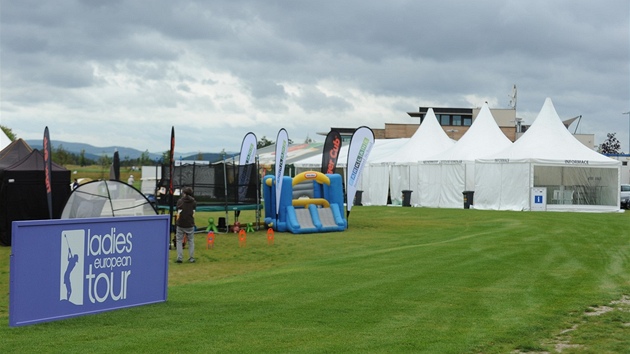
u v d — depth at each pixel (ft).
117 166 99.09
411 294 31.50
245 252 55.77
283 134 74.28
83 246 26.30
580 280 35.73
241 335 23.02
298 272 40.57
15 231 24.17
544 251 49.96
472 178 115.55
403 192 123.65
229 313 27.20
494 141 123.54
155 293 29.50
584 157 111.14
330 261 46.68
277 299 30.71
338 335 22.97
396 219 89.76
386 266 42.32
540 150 111.24
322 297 31.04
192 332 23.53
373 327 24.27
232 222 89.51
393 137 253.03
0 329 24.41
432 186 121.39
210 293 32.89
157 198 78.54
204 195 80.23
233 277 40.78
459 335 22.85
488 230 70.49
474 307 28.09
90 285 26.66
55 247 25.34
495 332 23.25
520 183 109.29
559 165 108.99
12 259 24.20
